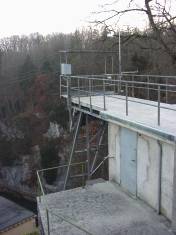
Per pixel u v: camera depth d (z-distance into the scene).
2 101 53.16
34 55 56.16
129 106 11.79
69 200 10.25
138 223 8.57
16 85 53.34
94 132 21.83
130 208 9.45
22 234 27.03
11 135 48.56
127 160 10.55
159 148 8.65
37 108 47.53
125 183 10.82
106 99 14.08
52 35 58.97
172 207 7.95
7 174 45.12
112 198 10.25
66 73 14.55
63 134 41.88
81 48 32.09
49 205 9.95
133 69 21.69
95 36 16.70
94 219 8.90
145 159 9.48
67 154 39.31
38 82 48.78
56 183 38.56
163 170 8.63
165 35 13.66
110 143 11.78
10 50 61.66
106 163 18.91
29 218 27.67
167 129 7.79
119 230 8.27
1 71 56.25
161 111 10.53
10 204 30.34
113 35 14.46
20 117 48.59
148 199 9.51
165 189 8.60
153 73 20.78
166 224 8.40
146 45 17.36
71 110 14.73
